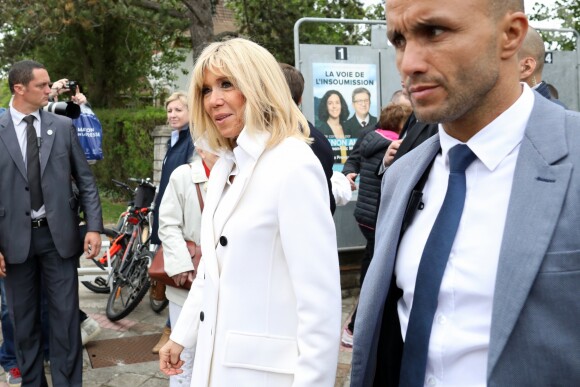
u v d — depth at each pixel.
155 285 4.56
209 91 1.95
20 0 12.84
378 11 12.66
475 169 1.28
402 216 1.42
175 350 2.21
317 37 12.78
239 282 1.79
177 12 12.51
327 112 5.99
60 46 17.75
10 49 16.48
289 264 1.74
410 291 1.37
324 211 1.77
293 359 1.77
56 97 5.08
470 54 1.14
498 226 1.21
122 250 5.88
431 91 1.18
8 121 3.77
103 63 17.94
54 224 3.76
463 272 1.23
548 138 1.19
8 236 3.72
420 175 1.42
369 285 1.48
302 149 1.81
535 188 1.16
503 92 1.22
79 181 3.97
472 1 1.13
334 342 1.73
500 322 1.13
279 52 12.98
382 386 1.48
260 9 12.67
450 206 1.29
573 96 7.29
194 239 3.43
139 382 4.24
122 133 14.26
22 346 3.85
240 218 1.81
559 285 1.10
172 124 4.25
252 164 1.82
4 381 4.32
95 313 5.81
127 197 14.15
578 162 1.14
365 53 6.09
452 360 1.24
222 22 20.83
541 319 1.11
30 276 3.84
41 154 3.78
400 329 1.44
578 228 1.10
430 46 1.16
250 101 1.82
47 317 4.36
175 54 19.52
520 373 1.12
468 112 1.24
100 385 4.19
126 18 12.21
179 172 3.45
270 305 1.78
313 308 1.71
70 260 3.89
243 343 1.78
